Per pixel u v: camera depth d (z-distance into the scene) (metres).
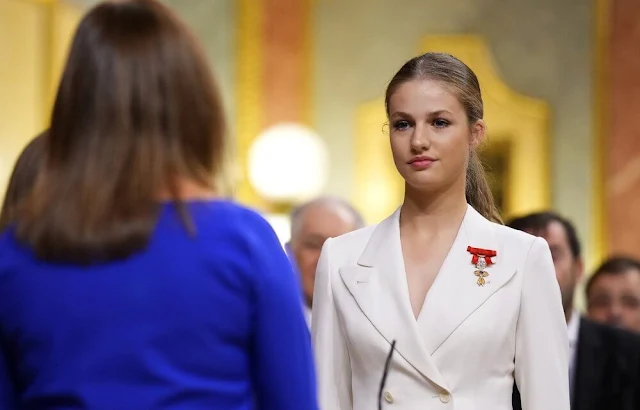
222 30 20.16
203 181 3.97
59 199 3.82
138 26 3.97
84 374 3.72
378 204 19.62
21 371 3.87
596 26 19.55
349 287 5.61
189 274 3.78
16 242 3.89
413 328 5.38
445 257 5.59
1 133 14.78
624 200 19.36
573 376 8.51
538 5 19.66
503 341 5.41
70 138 3.90
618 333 8.60
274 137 19.53
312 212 9.98
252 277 3.87
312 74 20.00
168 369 3.74
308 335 4.08
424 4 19.84
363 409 5.43
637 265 11.35
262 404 3.97
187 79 3.95
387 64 19.88
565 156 19.52
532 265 5.54
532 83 19.61
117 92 3.87
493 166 19.59
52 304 3.77
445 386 5.28
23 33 15.25
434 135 5.50
